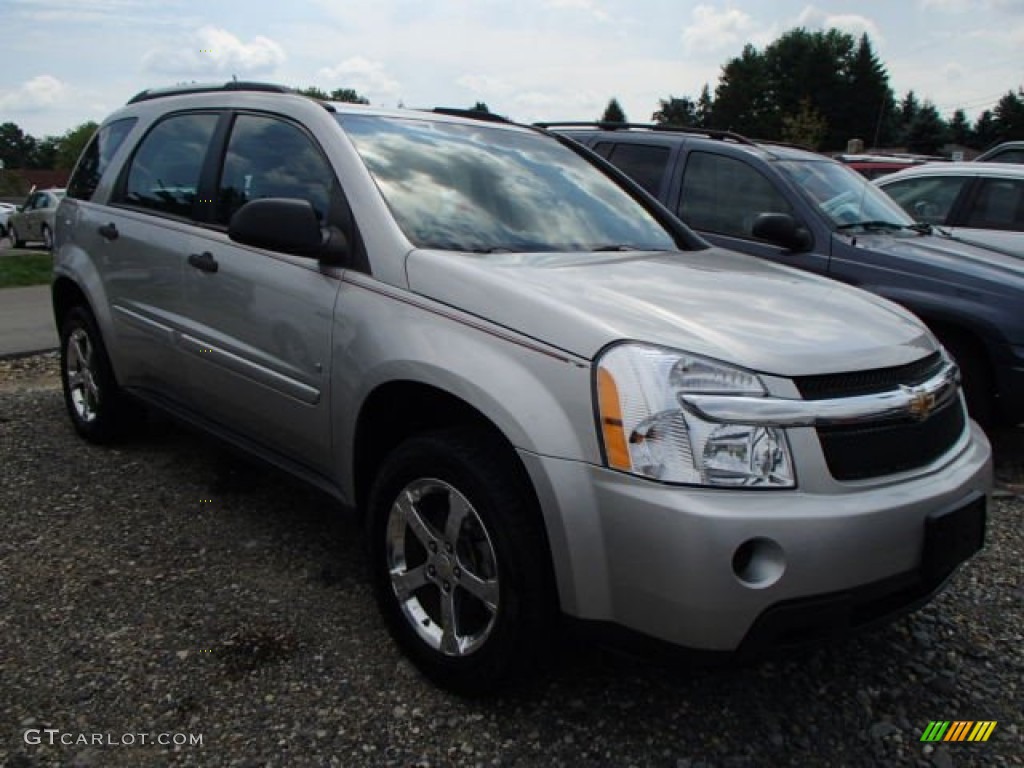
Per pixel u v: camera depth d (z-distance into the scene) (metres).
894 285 5.21
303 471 3.38
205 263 3.63
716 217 5.98
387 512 2.85
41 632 2.95
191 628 3.01
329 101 3.62
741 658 2.24
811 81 91.31
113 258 4.30
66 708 2.56
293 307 3.19
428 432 2.74
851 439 2.36
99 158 4.79
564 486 2.32
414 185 3.25
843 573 2.25
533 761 2.44
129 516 3.88
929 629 3.26
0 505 3.95
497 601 2.50
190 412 4.00
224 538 3.70
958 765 2.53
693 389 2.27
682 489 2.21
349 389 2.94
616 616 2.31
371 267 2.97
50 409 5.54
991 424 5.13
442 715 2.61
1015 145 9.77
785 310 2.75
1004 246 7.25
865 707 2.77
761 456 2.24
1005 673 2.99
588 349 2.37
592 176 4.02
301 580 3.37
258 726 2.53
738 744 2.56
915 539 2.38
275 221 3.00
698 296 2.78
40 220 21.42
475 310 2.64
